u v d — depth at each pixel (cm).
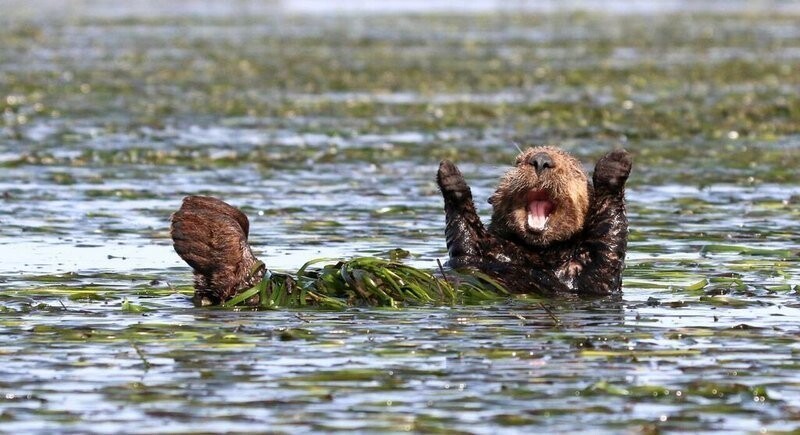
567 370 2364
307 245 3875
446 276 3103
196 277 2967
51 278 3297
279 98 8056
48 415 2089
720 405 2156
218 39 12369
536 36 13062
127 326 2705
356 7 18638
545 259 3231
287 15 16462
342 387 2252
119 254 3709
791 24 15050
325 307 2930
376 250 3791
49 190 4922
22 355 2455
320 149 6072
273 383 2272
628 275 3428
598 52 11269
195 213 2923
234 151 5981
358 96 8212
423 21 15375
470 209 3225
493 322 2777
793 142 6419
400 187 5103
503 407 2138
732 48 11662
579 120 7131
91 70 9412
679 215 4497
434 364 2402
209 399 2177
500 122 7075
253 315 2834
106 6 18025
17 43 11575
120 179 5219
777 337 2628
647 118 7181
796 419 2092
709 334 2650
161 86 8600
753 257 3719
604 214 3188
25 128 6656
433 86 8744
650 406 2152
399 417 2083
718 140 6475
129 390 2225
